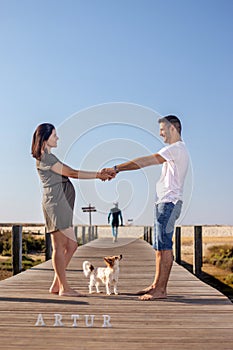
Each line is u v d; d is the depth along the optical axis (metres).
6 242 17.83
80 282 6.52
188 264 12.40
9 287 5.88
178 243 11.23
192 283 6.35
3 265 12.92
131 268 8.33
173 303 4.80
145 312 4.35
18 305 4.64
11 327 3.78
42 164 4.91
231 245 16.48
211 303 4.81
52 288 5.38
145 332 3.64
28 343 3.33
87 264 5.51
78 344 3.31
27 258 15.19
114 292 5.35
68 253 5.26
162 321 4.00
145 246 14.69
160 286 5.08
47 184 4.93
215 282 10.73
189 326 3.83
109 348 3.22
